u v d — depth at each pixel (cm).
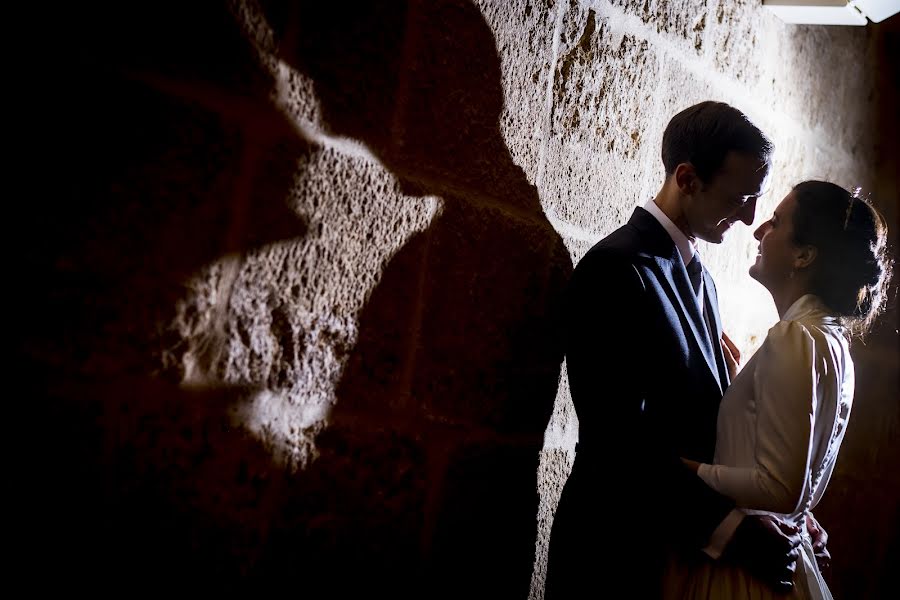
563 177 150
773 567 112
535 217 143
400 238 116
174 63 89
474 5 127
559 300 150
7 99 77
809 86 239
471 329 130
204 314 93
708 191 135
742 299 213
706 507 114
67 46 81
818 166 246
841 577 245
